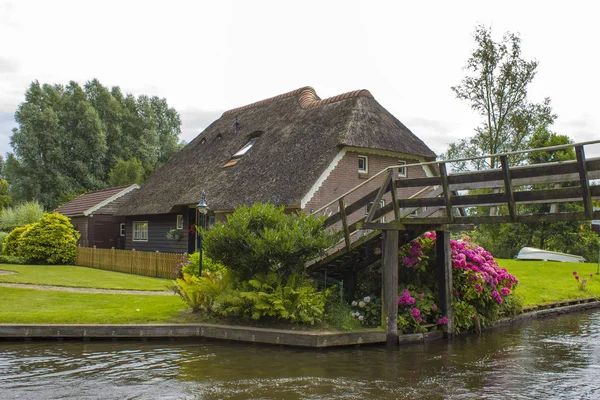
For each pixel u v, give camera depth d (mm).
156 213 26078
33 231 26625
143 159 54625
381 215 12414
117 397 7824
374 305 12625
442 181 11391
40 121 48750
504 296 15086
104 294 15273
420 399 8023
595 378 9320
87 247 28156
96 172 51125
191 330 11938
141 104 57062
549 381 9117
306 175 18953
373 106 22109
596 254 32375
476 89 31172
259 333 11484
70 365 9586
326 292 12523
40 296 14484
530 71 30453
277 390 8320
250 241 11984
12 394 7883
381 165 21609
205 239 12609
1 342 11367
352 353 10969
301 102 25062
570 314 17781
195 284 13047
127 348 11000
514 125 31484
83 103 50656
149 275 21547
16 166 49688
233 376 9047
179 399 7793
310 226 12352
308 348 11117
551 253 30516
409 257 13305
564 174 9773
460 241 14750
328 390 8375
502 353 11297
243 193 20531
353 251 13406
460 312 13219
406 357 10750
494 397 8180
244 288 12367
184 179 26422
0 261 25844
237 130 27250
